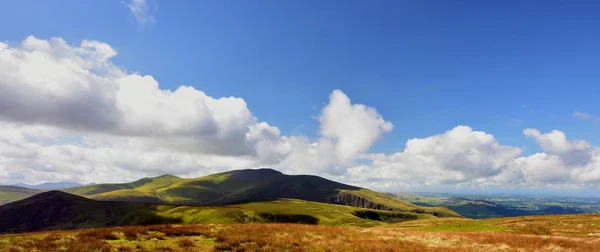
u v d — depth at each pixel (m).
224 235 25.30
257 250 21.19
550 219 62.78
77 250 19.12
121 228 27.02
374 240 26.81
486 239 30.22
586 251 25.45
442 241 28.64
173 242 22.81
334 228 34.19
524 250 25.00
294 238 25.41
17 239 21.45
